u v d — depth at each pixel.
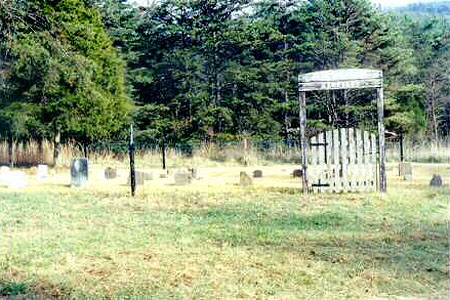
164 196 17.22
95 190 19.17
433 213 13.61
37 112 30.92
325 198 16.27
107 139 40.72
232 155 35.94
